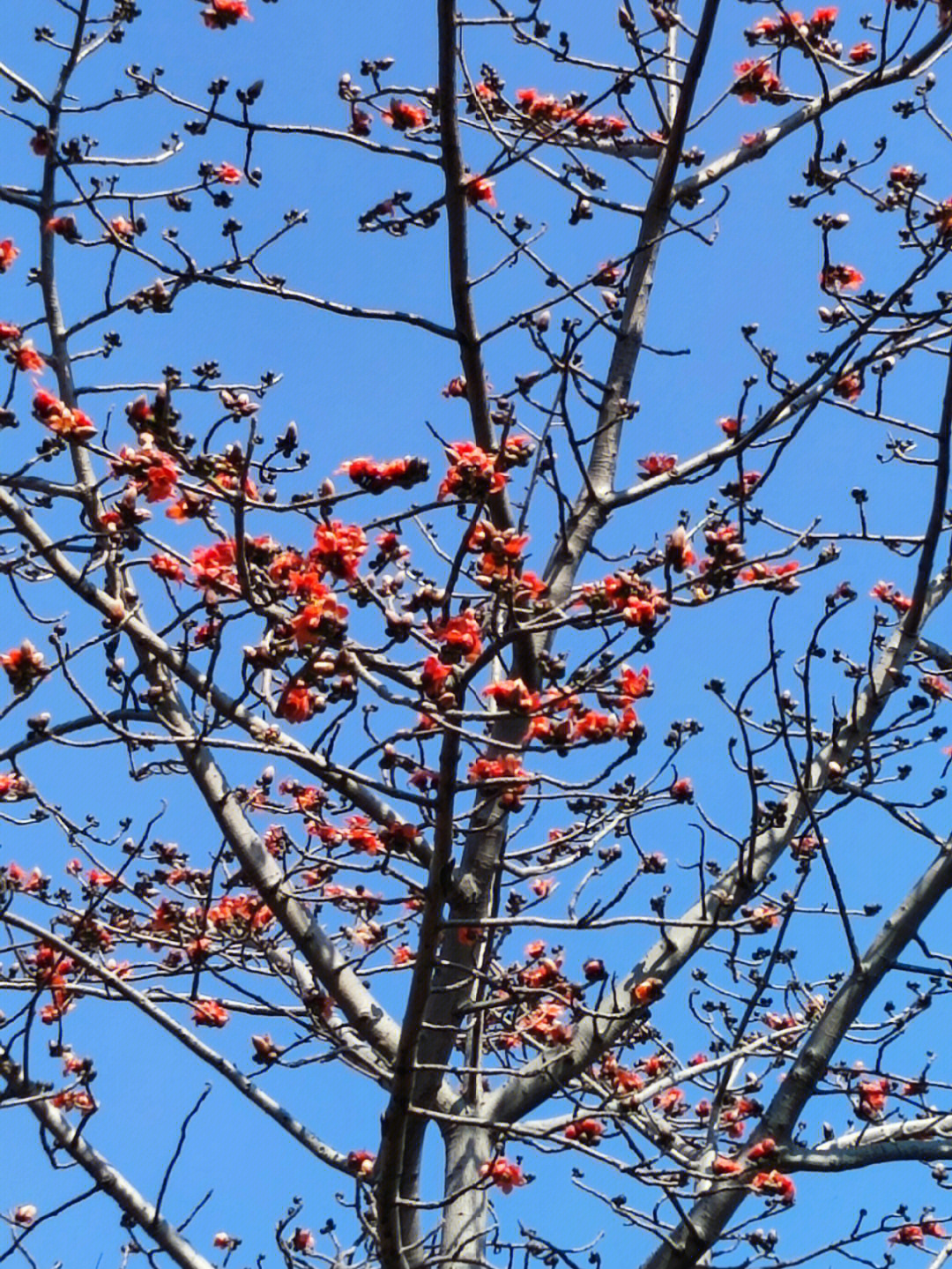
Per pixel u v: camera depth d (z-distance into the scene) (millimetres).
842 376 5602
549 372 5969
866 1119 6062
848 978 5930
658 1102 7402
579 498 6383
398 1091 5070
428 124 6555
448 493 4137
